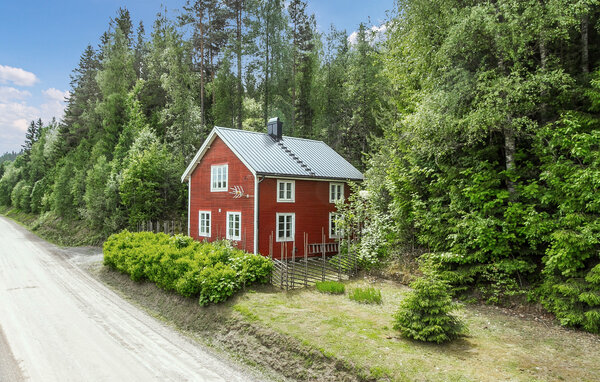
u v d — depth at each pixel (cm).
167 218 2809
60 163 4634
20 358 778
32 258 2138
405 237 1444
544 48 1054
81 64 5438
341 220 1812
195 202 2200
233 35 3706
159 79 4081
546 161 994
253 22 3506
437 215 1241
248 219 1772
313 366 706
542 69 973
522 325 902
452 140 1164
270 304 1027
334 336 789
